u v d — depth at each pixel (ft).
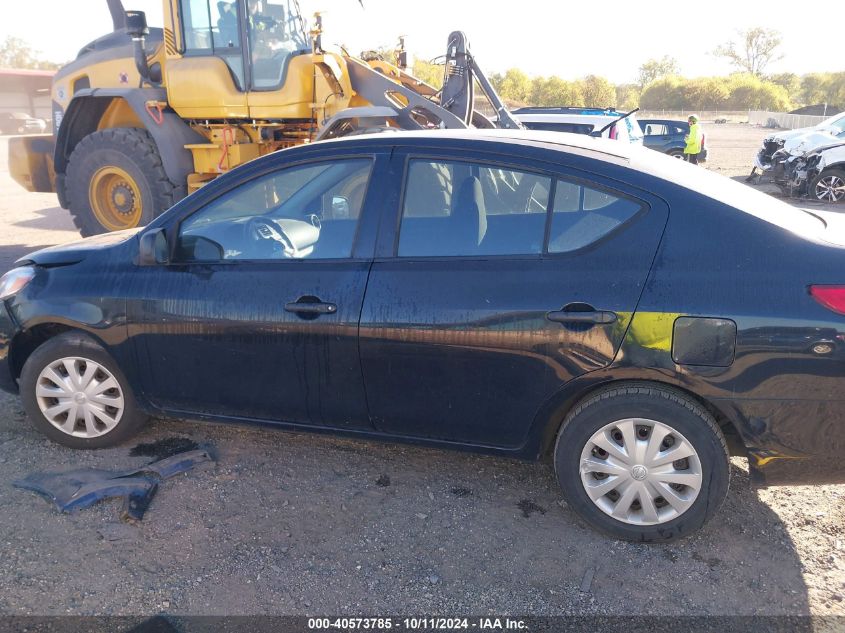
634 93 291.99
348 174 11.28
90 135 27.78
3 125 132.05
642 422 9.70
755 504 11.10
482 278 10.05
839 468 9.41
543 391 9.94
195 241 11.69
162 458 12.42
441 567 9.63
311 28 25.94
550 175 10.13
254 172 11.60
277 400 11.36
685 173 10.48
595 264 9.68
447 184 10.58
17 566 9.48
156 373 11.89
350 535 10.30
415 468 12.21
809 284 9.02
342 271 10.73
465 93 27.86
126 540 10.09
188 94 26.27
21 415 14.15
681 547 10.04
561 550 9.99
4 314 12.55
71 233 34.73
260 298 11.01
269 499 11.18
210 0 25.63
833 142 45.34
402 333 10.30
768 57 329.52
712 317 9.16
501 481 11.81
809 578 9.40
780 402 9.17
